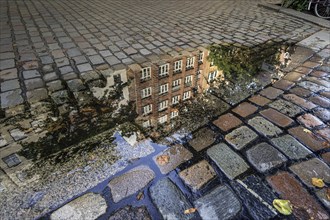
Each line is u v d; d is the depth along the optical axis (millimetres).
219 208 1606
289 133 2297
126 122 2453
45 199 1634
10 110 2512
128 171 1881
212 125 2436
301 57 4016
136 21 5730
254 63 3811
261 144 2162
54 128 2314
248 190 1730
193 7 7578
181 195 1694
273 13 6941
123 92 2928
